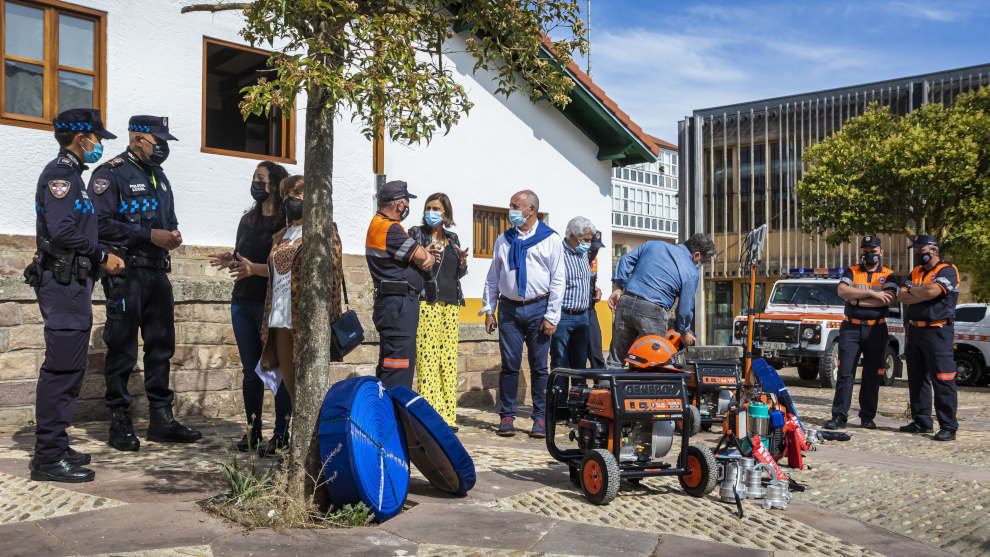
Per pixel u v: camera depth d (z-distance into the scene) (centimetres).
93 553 309
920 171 1750
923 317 766
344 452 363
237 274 549
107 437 572
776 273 3112
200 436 575
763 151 3222
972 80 2748
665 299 640
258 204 561
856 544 369
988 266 1662
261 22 360
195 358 702
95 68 691
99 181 516
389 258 536
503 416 678
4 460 474
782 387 568
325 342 392
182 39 744
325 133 396
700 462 448
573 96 1088
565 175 1133
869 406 821
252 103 315
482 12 411
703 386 713
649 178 4034
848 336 799
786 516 416
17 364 600
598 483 424
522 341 681
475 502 420
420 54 924
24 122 645
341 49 375
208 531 343
